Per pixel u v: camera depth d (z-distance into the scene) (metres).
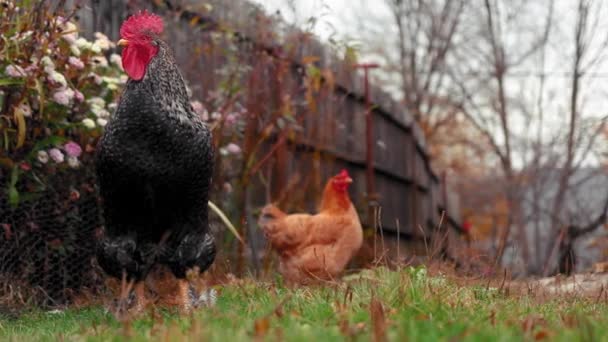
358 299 2.50
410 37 7.57
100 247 2.77
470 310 2.38
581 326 2.10
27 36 3.12
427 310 2.35
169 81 2.71
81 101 3.23
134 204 2.72
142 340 2.17
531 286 2.98
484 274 3.22
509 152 5.88
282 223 3.35
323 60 4.97
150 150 2.68
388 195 6.53
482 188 12.12
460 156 12.84
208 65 4.12
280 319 2.33
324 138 4.96
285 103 4.05
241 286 2.99
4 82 3.01
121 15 3.81
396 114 6.70
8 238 3.12
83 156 3.33
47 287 3.28
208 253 2.78
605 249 4.63
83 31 3.43
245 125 4.00
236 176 3.98
